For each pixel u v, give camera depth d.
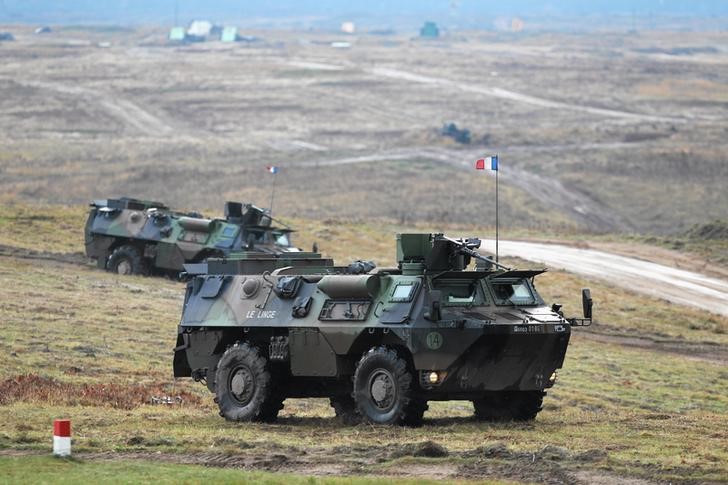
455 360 78.06
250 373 84.88
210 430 78.69
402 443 71.31
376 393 79.38
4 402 91.38
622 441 74.06
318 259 91.88
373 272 84.25
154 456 67.81
